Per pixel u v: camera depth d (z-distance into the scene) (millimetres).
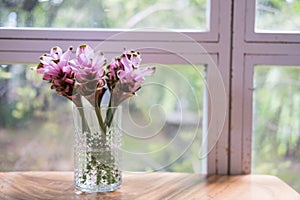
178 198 1354
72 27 1594
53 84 1352
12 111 1620
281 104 1596
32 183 1461
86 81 1346
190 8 1584
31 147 1625
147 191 1401
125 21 1595
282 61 1554
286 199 1349
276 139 1604
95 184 1386
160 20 1593
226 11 1544
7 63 1583
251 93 1560
